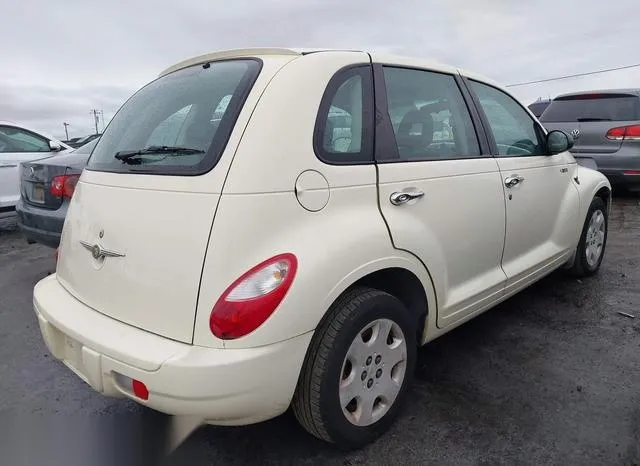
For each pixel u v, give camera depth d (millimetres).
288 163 2029
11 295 4578
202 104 2291
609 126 7355
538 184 3496
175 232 1998
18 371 3197
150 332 2051
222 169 1981
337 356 2129
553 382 2902
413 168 2510
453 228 2715
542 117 8188
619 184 7465
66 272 2562
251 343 1894
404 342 2477
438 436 2465
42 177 4637
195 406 1883
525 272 3406
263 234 1946
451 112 2934
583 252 4312
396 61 2668
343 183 2195
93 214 2354
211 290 1902
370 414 2377
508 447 2375
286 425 2607
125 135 2594
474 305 2973
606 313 3824
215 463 2342
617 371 3004
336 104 2273
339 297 2203
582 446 2365
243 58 2420
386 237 2287
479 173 2920
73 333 2182
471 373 3014
